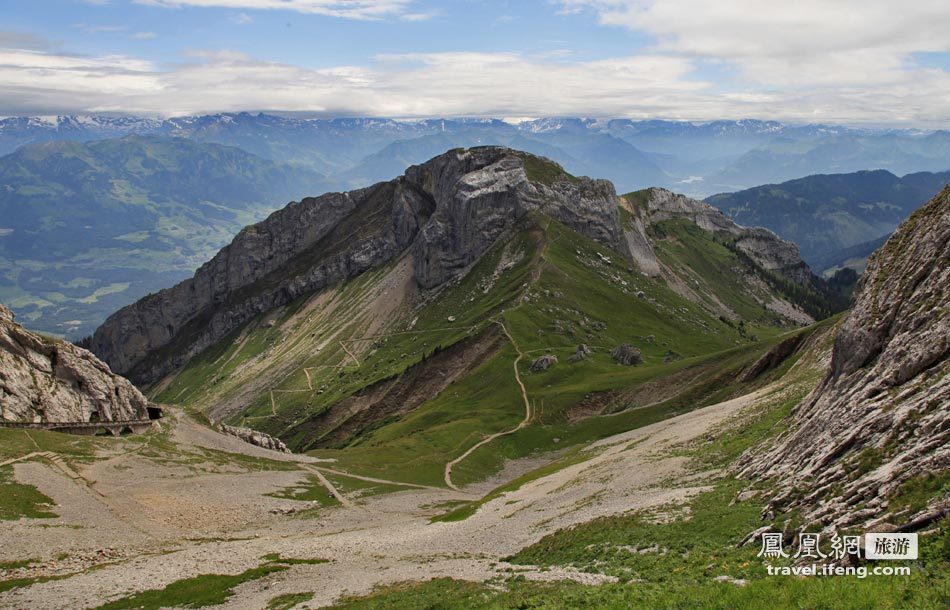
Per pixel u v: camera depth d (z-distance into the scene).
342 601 55.56
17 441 125.38
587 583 46.47
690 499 65.50
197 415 193.12
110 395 161.75
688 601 34.59
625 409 199.75
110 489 113.06
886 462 42.97
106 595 63.31
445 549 76.19
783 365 148.50
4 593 63.78
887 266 69.75
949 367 47.66
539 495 100.25
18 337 153.12
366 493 145.12
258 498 126.00
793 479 53.66
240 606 59.19
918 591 28.20
